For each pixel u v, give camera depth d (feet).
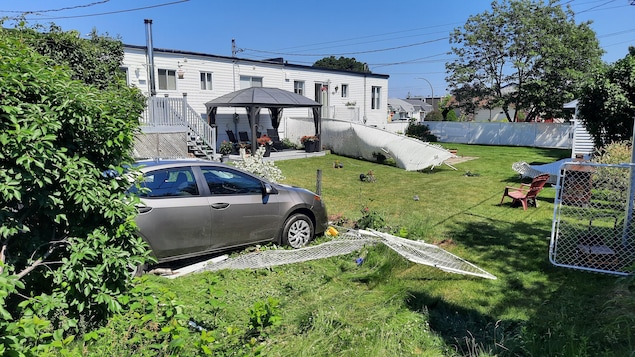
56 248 9.96
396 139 51.39
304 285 15.03
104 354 9.02
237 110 63.16
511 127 85.92
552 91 82.43
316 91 75.82
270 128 68.59
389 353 10.07
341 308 12.50
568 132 78.28
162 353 9.34
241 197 17.67
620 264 15.96
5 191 7.88
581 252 17.19
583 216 23.71
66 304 9.30
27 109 8.50
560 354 9.88
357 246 17.80
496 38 86.89
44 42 32.94
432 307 13.37
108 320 10.21
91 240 9.72
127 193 11.05
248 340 10.57
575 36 80.12
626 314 11.49
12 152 8.05
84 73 35.22
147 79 51.90
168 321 10.45
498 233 22.02
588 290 14.20
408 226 22.72
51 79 9.00
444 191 35.47
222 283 14.96
